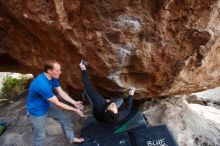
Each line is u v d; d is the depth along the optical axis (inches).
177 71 159.5
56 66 148.6
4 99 269.6
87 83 161.5
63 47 164.9
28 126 207.2
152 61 157.5
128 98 171.6
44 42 169.5
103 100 162.9
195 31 144.6
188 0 134.9
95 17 144.3
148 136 160.4
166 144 155.3
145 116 192.5
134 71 165.3
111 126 169.0
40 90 148.2
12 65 216.4
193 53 152.5
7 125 214.7
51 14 147.2
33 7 147.6
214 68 171.5
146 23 143.1
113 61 158.4
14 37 179.5
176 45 150.4
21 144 192.5
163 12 138.5
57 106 158.7
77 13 145.9
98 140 162.2
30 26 160.7
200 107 236.8
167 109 198.1
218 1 134.0
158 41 149.3
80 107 167.8
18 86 294.5
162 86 173.2
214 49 154.6
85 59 164.1
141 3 137.6
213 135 192.1
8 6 154.3
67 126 169.5
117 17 142.4
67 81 188.4
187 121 194.1
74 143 171.0
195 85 178.5
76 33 152.3
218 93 277.6
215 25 143.0
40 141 165.0
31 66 193.9
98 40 151.0
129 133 164.7
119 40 149.6
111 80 169.0
